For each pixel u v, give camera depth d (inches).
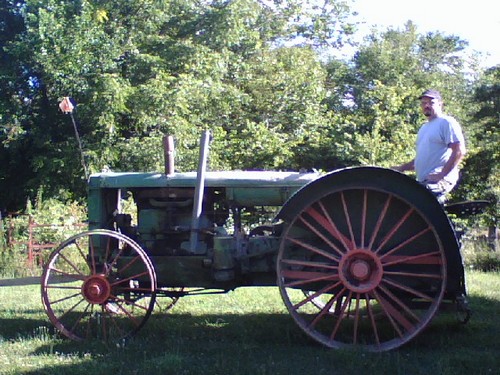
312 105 767.7
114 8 735.1
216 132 685.3
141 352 222.5
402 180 217.2
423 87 944.3
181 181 258.2
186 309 302.7
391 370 197.5
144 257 241.1
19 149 745.6
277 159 691.4
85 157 661.3
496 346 228.2
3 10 762.8
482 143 791.7
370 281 222.7
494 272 465.7
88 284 244.1
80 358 216.5
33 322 277.9
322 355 215.2
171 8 786.8
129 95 669.9
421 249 226.2
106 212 270.2
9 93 730.2
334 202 229.9
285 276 230.1
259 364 204.8
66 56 655.1
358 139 689.6
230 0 804.0
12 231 543.5
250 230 264.4
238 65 769.6
